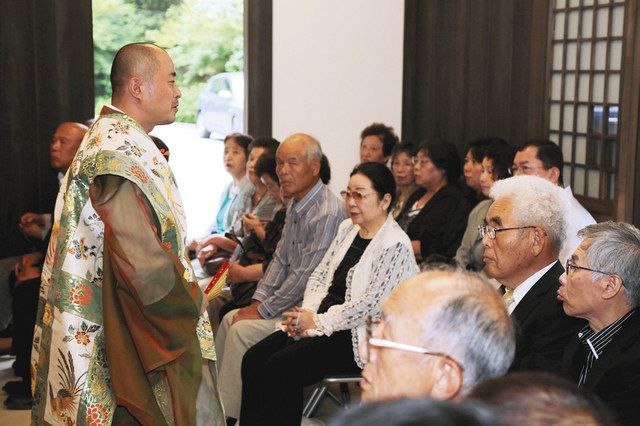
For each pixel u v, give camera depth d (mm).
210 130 6863
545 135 4793
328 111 5680
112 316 2174
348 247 3227
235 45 7180
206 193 6594
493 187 2293
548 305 2148
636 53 4012
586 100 4496
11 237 4918
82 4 5031
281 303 3459
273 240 3912
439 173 4156
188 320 2211
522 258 2195
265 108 5555
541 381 787
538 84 4820
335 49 5641
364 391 1274
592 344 1936
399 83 5766
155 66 2406
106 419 2238
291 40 5562
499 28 5086
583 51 4504
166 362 2166
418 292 1236
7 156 4879
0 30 4820
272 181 4066
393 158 4586
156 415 2195
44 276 2389
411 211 4293
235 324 3422
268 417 3068
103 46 6613
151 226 2195
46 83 4992
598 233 1934
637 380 1776
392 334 1228
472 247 3340
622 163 4105
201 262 4434
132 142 2285
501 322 1224
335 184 5750
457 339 1196
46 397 2285
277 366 3039
